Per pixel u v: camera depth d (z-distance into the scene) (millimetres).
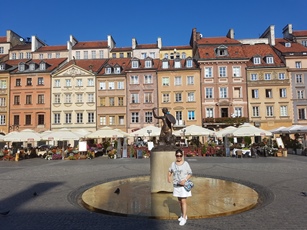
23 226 7039
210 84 46594
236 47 51344
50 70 49125
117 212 8086
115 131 30297
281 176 14570
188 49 58562
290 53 48125
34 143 46844
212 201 9289
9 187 12414
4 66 50406
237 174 15461
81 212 8273
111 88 48250
